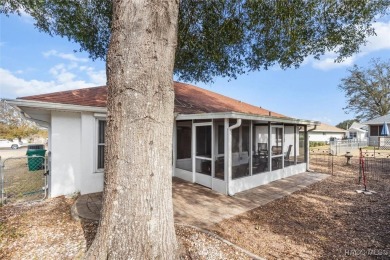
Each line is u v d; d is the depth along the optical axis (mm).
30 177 8703
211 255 2930
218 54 5723
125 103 2309
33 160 9336
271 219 4805
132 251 2281
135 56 2301
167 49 2479
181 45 5691
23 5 4453
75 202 5504
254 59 5887
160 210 2420
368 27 4516
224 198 6285
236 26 5059
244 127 8250
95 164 6594
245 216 4934
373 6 4141
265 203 5887
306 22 4469
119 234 2295
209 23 5234
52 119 6250
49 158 6762
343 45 4980
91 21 5328
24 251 3121
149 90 2340
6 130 31000
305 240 3854
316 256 3340
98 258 2312
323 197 6516
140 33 2307
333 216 5012
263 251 3439
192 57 6195
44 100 6059
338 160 15367
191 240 3289
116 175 2340
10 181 8078
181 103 10141
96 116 6551
